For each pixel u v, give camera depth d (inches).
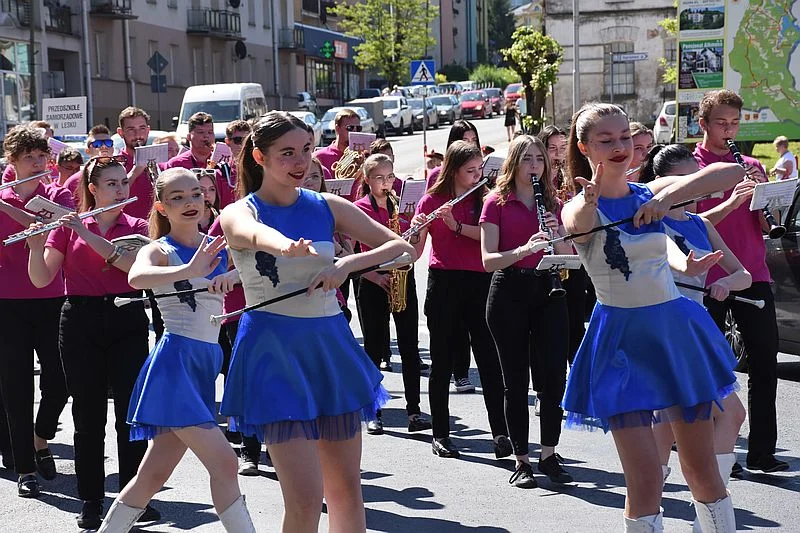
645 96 1485.0
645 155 324.2
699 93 814.5
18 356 281.6
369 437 333.1
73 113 703.1
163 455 213.0
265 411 172.9
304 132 177.3
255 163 191.3
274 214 178.5
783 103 802.2
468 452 313.7
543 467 282.8
